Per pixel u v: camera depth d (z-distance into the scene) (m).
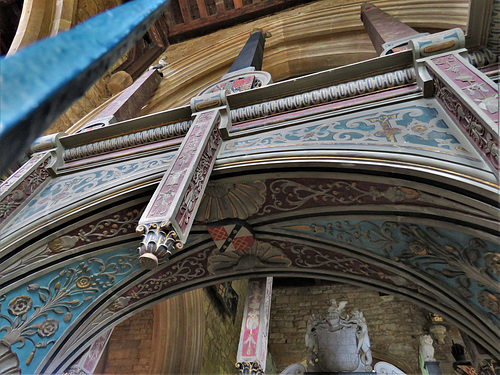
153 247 1.82
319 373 5.63
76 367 2.99
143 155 3.03
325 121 2.57
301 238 2.98
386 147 2.06
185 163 2.33
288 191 2.62
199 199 2.25
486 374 2.50
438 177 1.80
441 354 8.24
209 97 2.97
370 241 2.69
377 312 9.82
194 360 6.52
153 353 6.56
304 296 11.05
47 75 0.25
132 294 3.26
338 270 3.14
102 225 2.80
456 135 1.94
